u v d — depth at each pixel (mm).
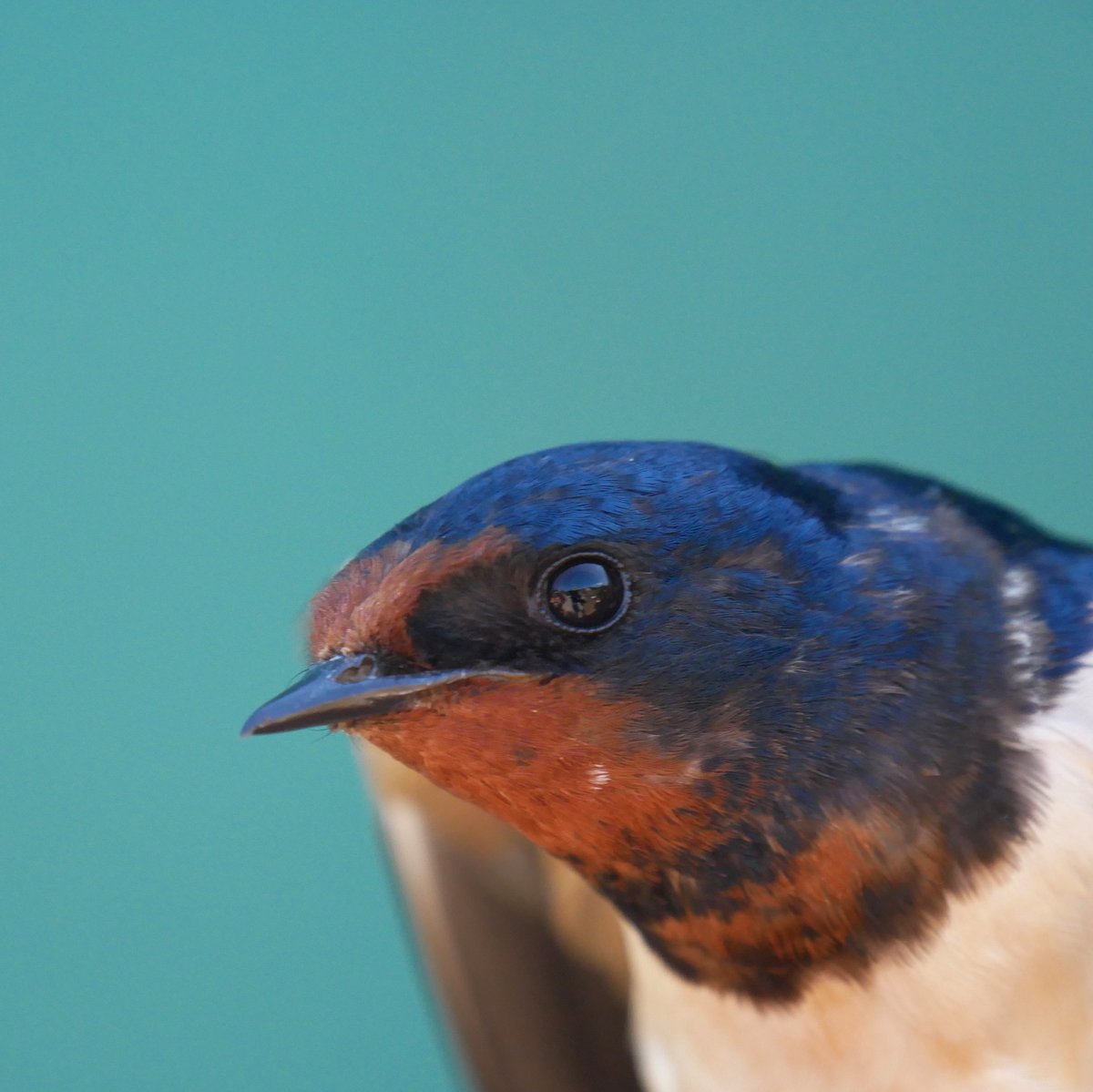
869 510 936
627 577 927
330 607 932
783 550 929
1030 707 933
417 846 975
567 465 929
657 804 931
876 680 930
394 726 929
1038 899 932
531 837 936
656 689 928
